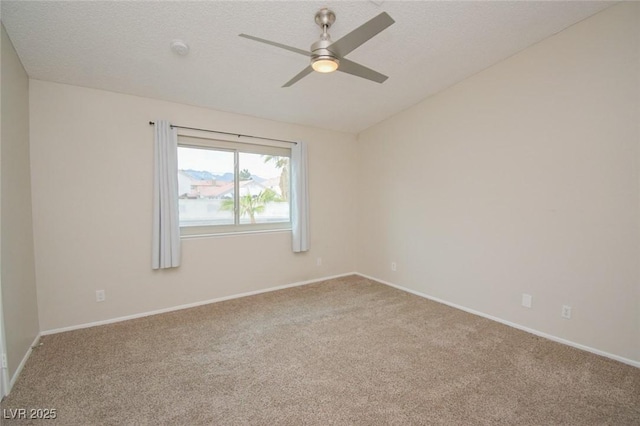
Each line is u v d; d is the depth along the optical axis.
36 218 2.53
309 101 3.46
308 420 1.60
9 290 1.90
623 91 2.12
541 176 2.56
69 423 1.57
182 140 3.28
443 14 2.19
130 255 2.96
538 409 1.68
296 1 1.95
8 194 1.95
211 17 2.05
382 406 1.71
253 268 3.76
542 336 2.58
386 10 2.11
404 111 3.87
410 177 3.82
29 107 2.49
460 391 1.84
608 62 2.18
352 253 4.77
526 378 1.97
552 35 2.46
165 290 3.16
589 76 2.27
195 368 2.10
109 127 2.84
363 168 4.61
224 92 3.08
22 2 1.80
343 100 3.51
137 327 2.76
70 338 2.53
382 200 4.27
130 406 1.70
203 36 2.24
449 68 2.93
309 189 4.24
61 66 2.42
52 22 1.98
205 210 3.49
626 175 2.12
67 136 2.65
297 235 4.02
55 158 2.60
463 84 3.15
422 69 2.94
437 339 2.54
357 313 3.13
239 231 3.72
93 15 1.96
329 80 3.03
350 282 4.31
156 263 3.02
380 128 4.26
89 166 2.75
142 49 2.32
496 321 2.92
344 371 2.06
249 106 3.43
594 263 2.28
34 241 2.52
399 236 4.02
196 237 3.34
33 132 2.51
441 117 3.40
